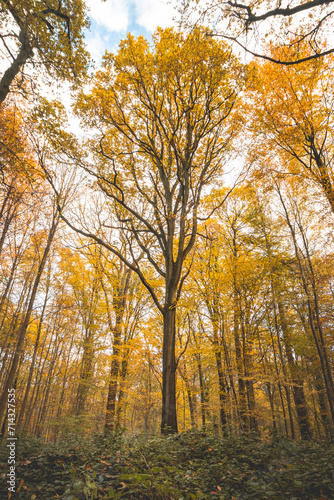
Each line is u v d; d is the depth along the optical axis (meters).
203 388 11.92
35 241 12.27
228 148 10.07
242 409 9.41
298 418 11.99
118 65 8.30
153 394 11.84
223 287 10.62
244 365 9.64
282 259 12.37
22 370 17.77
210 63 7.38
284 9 4.34
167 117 9.07
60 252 12.77
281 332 12.12
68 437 6.33
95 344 12.22
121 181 10.29
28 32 6.22
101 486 3.48
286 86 8.77
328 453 4.43
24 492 3.87
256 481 3.60
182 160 8.58
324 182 8.81
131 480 3.50
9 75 6.50
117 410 11.07
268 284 10.80
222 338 10.34
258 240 12.27
